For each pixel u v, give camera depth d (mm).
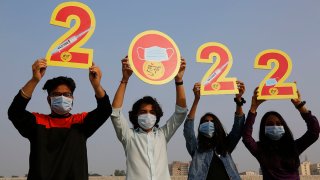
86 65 4895
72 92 4750
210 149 5906
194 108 6016
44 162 4164
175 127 5496
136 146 5207
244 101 6047
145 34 5578
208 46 6113
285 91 6258
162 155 5223
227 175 5727
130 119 5617
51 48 4836
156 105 5496
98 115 4598
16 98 4254
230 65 6121
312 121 6074
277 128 5973
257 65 6395
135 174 5012
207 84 5953
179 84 5590
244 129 6074
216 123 6004
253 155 6035
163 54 5555
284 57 6465
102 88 4676
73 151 4316
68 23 4996
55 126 4539
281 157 5992
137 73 5348
